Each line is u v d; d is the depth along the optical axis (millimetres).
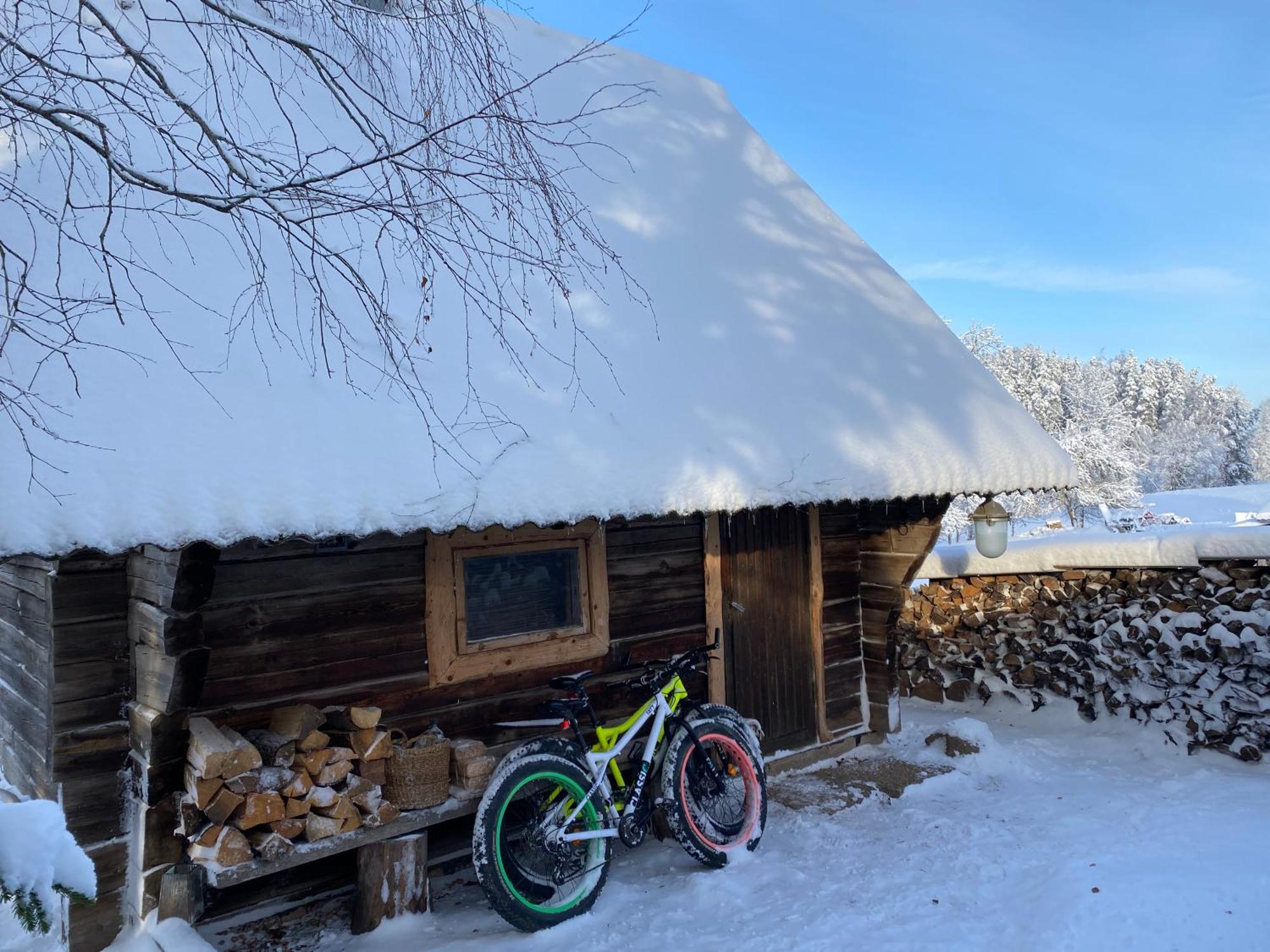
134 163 3818
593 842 3816
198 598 2992
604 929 3584
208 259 3766
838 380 5676
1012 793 5254
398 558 4000
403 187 2898
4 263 2531
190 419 3123
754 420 4883
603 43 3898
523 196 4676
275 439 3219
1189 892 3607
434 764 3604
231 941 3504
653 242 5816
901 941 3395
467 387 3934
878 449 5270
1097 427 27766
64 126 2412
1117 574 6695
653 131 6957
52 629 3143
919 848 4363
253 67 4742
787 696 5781
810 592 5957
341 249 4172
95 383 3072
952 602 7719
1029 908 3602
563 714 3875
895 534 6102
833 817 4844
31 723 3457
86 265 3428
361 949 3436
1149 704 6367
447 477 3457
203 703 3461
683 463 4289
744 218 6738
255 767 3143
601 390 4406
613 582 4844
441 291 4340
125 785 3309
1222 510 27438
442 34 3223
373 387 3664
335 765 3389
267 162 2703
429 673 4066
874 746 6223
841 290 6691
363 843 3484
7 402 2607
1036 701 7105
